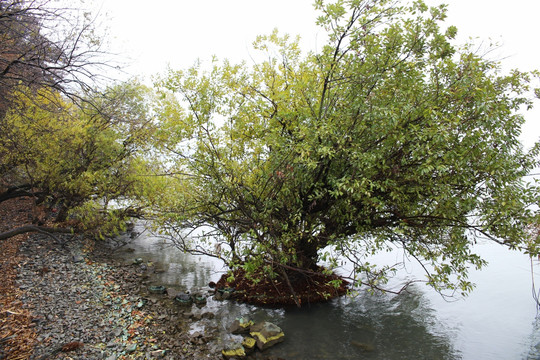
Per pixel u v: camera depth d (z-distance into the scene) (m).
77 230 10.91
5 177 12.59
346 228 8.97
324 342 7.86
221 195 8.65
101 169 12.68
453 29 6.83
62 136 11.40
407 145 6.86
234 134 8.96
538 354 7.31
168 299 10.14
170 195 9.21
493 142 6.85
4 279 9.99
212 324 8.66
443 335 8.13
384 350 7.54
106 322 8.25
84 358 6.67
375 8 6.53
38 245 13.68
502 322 8.70
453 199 6.65
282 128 8.62
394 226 8.34
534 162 7.49
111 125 12.56
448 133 6.26
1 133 10.27
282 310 9.51
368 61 7.12
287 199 8.52
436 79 7.17
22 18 6.93
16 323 7.63
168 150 9.13
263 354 7.36
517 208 6.26
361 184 6.46
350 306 9.68
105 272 11.95
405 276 11.83
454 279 11.57
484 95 6.64
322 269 10.88
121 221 10.73
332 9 6.43
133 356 6.93
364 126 7.02
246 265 8.07
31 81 7.18
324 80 7.72
